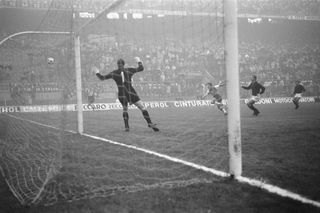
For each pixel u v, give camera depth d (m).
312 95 29.78
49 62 11.81
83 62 21.89
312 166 4.81
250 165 4.92
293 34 38.34
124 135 8.70
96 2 21.11
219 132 8.70
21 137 9.08
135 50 23.58
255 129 9.27
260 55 34.09
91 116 16.80
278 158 5.38
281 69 32.81
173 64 22.08
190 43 20.16
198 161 5.26
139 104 9.33
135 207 3.37
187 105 22.88
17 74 14.43
